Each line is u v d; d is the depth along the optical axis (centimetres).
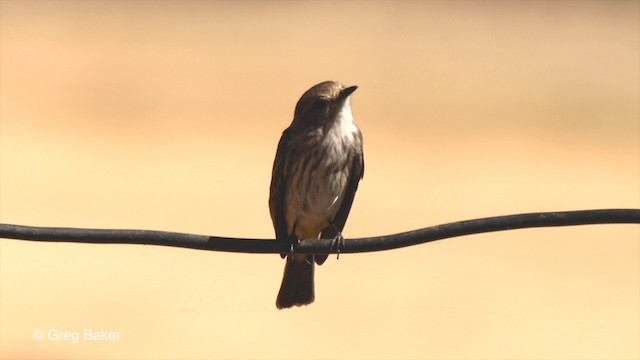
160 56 3531
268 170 2214
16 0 4128
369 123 2777
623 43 3747
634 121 2841
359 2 4491
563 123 2817
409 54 3675
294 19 4209
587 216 649
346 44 3828
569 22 4019
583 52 3638
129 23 3972
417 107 2994
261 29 4034
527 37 3847
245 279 1441
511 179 2197
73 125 2584
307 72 3419
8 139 2384
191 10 4259
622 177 2262
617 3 4175
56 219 1762
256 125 2711
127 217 1794
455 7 4319
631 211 646
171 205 1886
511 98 3100
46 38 3634
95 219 1773
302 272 869
